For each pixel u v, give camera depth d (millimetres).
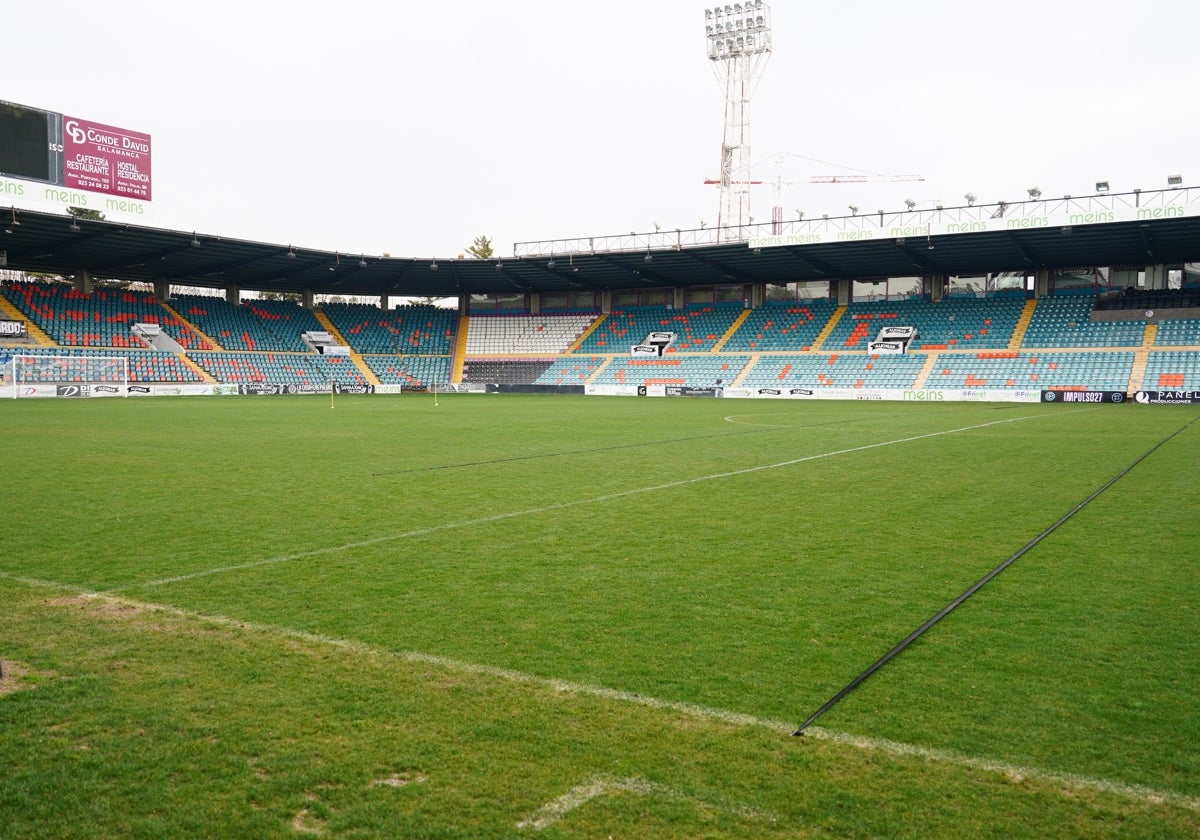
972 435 26625
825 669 6090
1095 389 52875
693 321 75750
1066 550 10031
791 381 64500
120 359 59531
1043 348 58906
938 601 7855
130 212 52375
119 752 4789
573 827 4031
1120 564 9328
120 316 65062
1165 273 60375
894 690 5691
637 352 73875
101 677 5934
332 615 7402
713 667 6129
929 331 64562
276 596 8016
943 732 5039
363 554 9805
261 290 78125
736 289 76562
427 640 6738
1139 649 6516
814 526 11562
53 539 10578
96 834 3988
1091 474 16969
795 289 74688
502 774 4543
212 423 31641
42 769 4594
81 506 13008
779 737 4980
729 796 4305
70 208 50312
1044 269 63844
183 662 6242
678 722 5188
